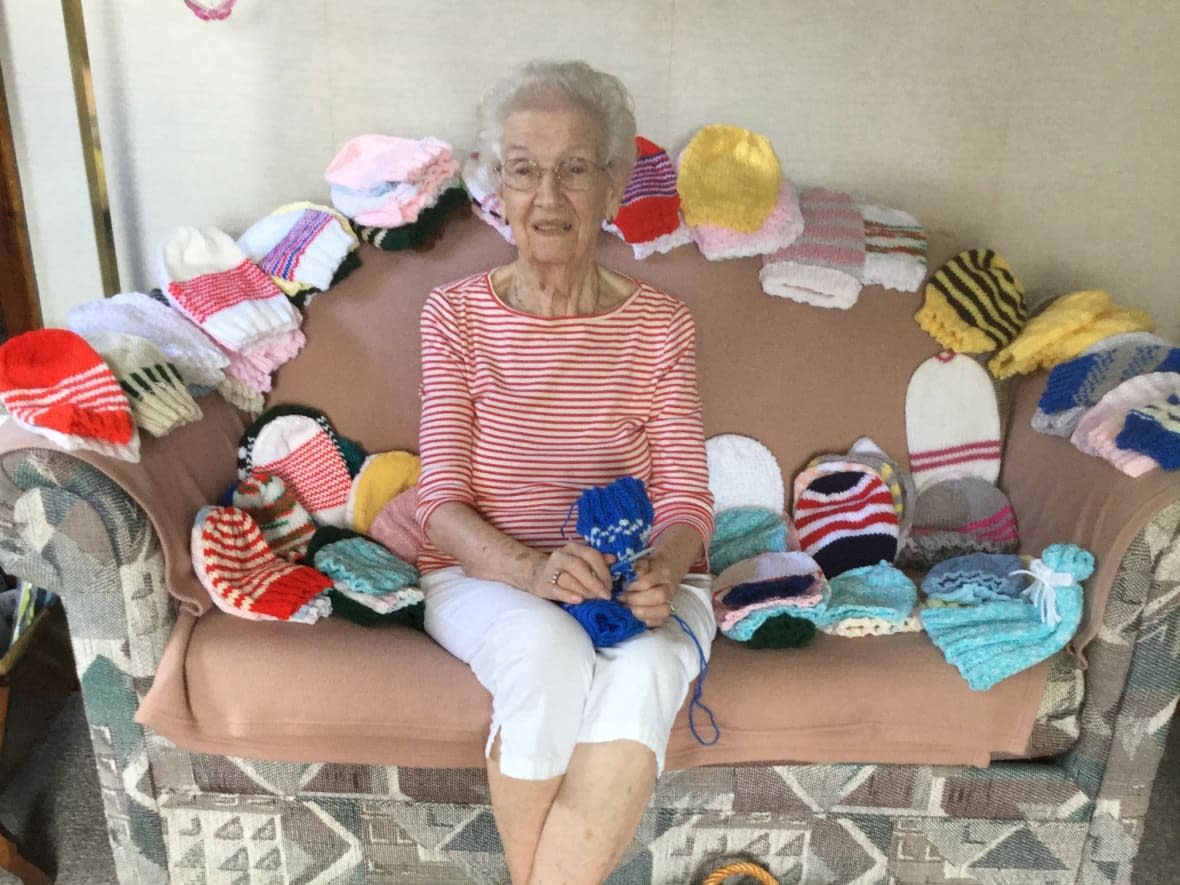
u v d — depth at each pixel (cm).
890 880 145
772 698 133
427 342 146
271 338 162
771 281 170
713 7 178
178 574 133
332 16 177
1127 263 197
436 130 185
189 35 177
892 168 190
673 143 187
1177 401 145
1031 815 142
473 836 139
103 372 131
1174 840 165
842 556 161
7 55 179
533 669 118
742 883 146
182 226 175
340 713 129
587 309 147
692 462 146
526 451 146
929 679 135
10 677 150
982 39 182
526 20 179
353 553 149
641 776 118
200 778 137
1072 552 137
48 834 158
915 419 174
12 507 125
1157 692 136
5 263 180
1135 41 182
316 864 142
